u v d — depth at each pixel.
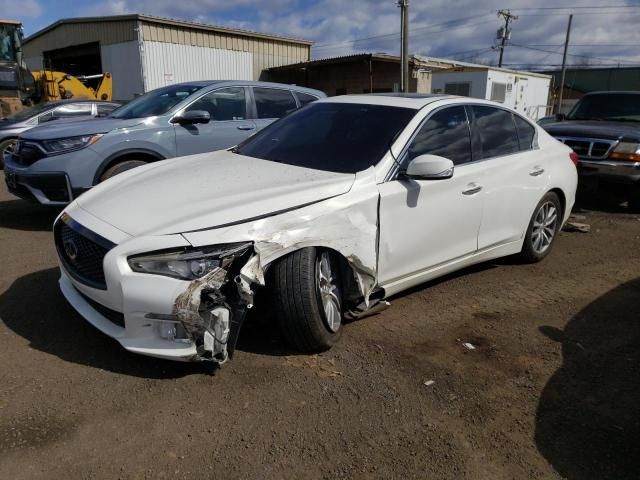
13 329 3.60
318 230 3.18
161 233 2.86
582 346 3.74
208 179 3.57
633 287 4.92
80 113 11.81
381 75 23.03
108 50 21.25
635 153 7.39
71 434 2.63
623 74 51.56
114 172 6.01
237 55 22.44
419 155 3.84
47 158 5.66
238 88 7.12
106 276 2.87
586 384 3.27
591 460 2.62
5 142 10.91
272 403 2.92
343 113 4.29
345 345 3.57
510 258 5.43
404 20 15.31
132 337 2.92
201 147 6.64
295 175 3.56
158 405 2.87
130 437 2.62
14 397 2.88
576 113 9.49
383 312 4.12
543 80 33.50
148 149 6.20
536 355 3.59
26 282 4.42
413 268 3.89
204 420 2.77
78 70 28.62
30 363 3.20
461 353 3.56
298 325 3.21
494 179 4.42
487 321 4.06
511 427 2.84
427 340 3.71
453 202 4.03
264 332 3.66
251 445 2.61
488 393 3.13
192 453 2.54
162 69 20.33
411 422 2.83
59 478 2.36
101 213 3.20
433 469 2.52
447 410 2.95
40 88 16.69
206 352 2.89
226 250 2.87
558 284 4.91
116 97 21.36
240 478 2.41
